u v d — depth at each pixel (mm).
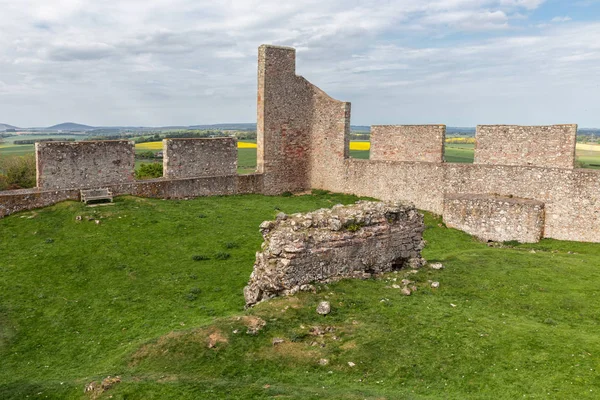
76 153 29484
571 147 29719
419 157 35812
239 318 15266
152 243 24562
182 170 34281
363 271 19219
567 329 15523
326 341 14297
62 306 18844
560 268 21656
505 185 30938
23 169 59094
